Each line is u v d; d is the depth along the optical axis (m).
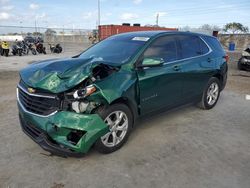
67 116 3.19
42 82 3.34
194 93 5.28
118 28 34.81
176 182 3.12
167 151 3.88
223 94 7.50
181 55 4.87
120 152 3.81
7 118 5.17
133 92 3.83
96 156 3.68
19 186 3.01
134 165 3.48
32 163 3.49
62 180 3.13
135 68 3.95
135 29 35.62
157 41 4.48
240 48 37.91
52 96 3.25
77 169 3.36
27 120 3.52
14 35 46.19
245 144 4.16
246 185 3.08
